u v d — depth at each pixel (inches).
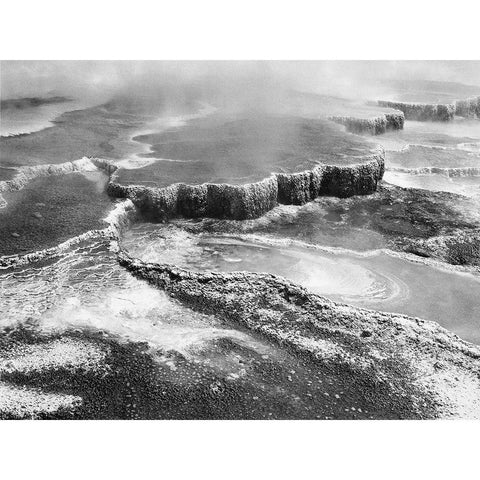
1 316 734.5
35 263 841.5
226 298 783.7
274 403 618.2
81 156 1216.8
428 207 1143.0
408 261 939.3
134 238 983.6
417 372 671.1
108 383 637.3
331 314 758.5
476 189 1264.8
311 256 945.5
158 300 778.2
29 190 1074.1
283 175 1111.6
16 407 603.2
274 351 693.9
